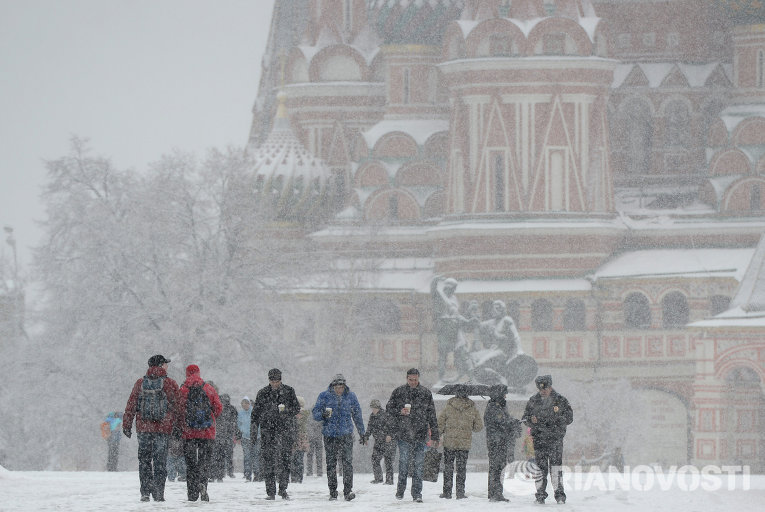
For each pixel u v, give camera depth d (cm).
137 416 4900
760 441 18000
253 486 6006
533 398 4900
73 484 5959
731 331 17050
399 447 5047
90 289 15525
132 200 16312
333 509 4656
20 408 16100
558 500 4903
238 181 16188
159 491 4931
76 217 16362
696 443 17212
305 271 16738
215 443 6719
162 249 15712
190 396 4925
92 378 15275
